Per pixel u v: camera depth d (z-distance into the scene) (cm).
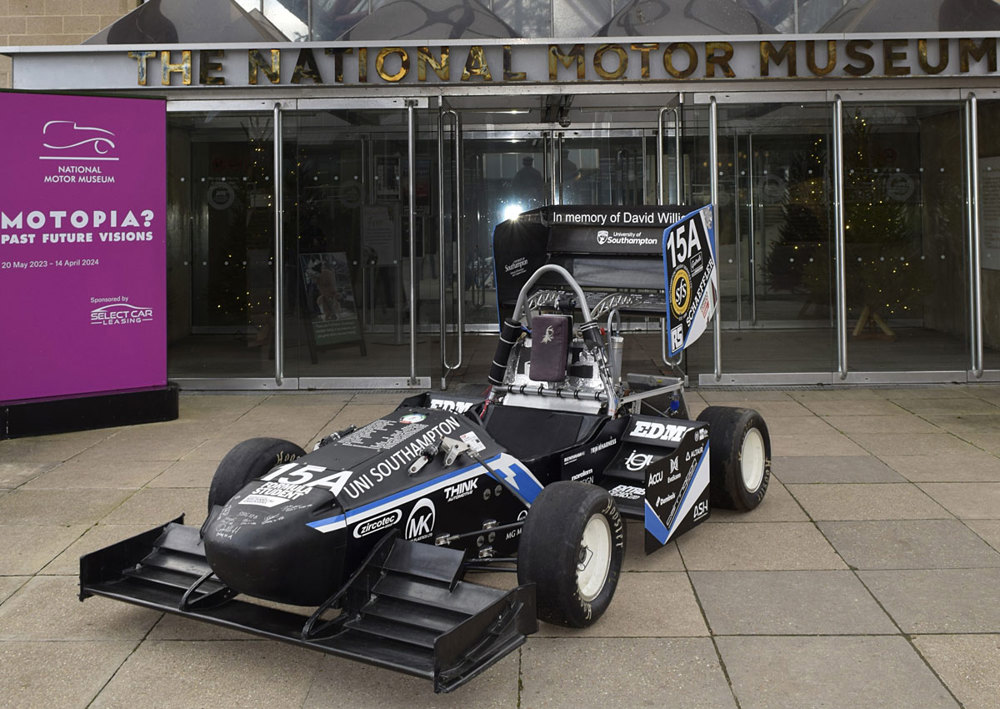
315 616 402
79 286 940
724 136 1145
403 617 408
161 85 1137
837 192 1145
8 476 756
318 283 1171
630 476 566
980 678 409
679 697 398
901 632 456
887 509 647
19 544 594
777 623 469
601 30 1158
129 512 658
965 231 1150
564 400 592
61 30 1285
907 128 1141
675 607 491
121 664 436
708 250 668
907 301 1153
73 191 932
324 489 425
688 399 1076
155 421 970
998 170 1145
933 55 1109
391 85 1144
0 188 901
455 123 1281
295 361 1177
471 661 383
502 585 514
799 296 1155
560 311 673
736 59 1123
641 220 684
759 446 658
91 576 457
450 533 479
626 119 1450
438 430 491
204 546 428
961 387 1130
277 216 1166
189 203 1173
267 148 1163
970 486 697
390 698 402
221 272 1175
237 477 525
